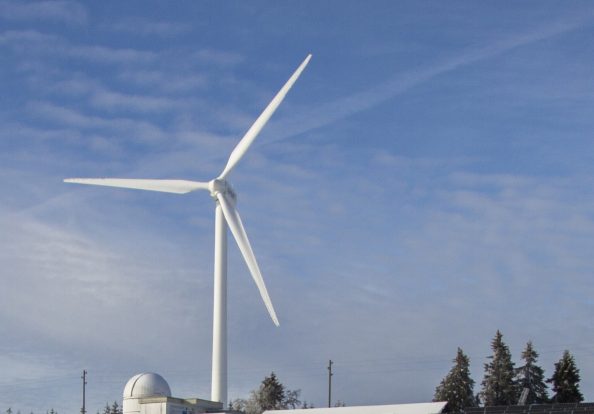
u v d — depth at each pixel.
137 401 82.94
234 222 85.50
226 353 84.62
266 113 86.31
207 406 82.75
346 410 75.12
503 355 119.94
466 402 118.62
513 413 68.12
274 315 82.50
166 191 86.81
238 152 86.56
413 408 72.69
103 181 85.62
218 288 85.56
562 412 65.94
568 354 112.62
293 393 137.38
